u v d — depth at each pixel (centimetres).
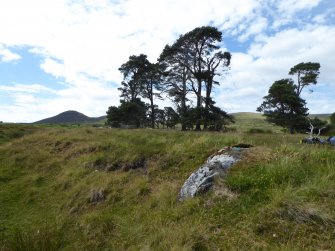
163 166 1140
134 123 5003
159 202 833
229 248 538
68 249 736
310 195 602
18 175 1473
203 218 650
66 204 1023
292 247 491
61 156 1617
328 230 514
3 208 1078
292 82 4816
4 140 2595
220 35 3428
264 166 754
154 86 4850
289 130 4438
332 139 1173
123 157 1312
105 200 985
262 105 4700
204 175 792
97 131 2270
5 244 734
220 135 1485
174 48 3519
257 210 612
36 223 925
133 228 725
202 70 3609
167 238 606
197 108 3334
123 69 4981
